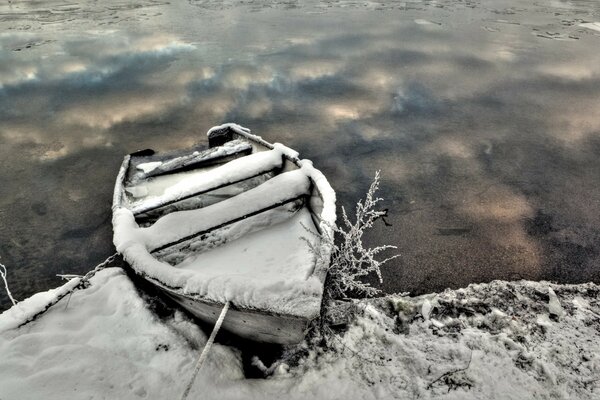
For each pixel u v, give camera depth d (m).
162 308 3.79
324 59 12.81
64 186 6.31
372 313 3.84
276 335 3.19
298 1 22.25
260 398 3.02
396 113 9.14
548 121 8.68
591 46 13.97
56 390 2.93
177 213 3.87
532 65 12.21
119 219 3.81
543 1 22.58
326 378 3.22
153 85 10.76
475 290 4.21
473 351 3.46
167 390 2.99
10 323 3.49
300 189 4.20
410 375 3.28
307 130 8.34
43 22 17.11
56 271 4.58
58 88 10.52
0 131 8.20
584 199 5.93
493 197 5.99
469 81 11.03
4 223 5.40
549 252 4.82
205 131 8.31
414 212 5.64
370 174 6.69
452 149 7.52
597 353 3.46
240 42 14.48
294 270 3.48
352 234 3.50
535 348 3.51
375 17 18.34
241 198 4.02
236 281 2.99
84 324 3.57
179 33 15.60
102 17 18.08
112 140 7.89
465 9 20.12
